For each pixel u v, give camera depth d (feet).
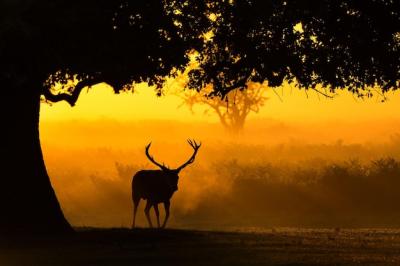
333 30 263.49
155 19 238.27
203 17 254.27
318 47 266.77
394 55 264.93
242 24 258.78
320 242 244.42
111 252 225.35
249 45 265.13
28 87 257.75
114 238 250.16
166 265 203.51
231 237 254.68
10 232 255.70
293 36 264.72
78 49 225.97
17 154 259.19
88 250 229.86
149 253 222.28
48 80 264.52
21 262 212.64
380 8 260.21
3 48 215.31
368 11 260.83
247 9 253.65
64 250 230.89
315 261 206.49
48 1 211.20
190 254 219.41
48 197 263.90
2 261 214.28
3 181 257.75
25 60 224.94
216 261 207.72
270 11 252.01
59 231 262.67
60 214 265.34
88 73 244.42
